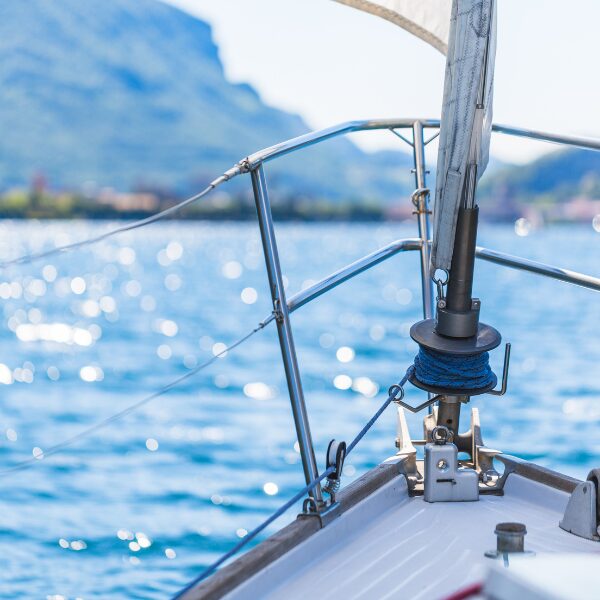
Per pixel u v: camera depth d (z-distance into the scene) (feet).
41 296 127.54
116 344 79.30
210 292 129.59
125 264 199.62
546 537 9.60
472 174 10.39
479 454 11.53
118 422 46.47
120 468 36.65
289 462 37.45
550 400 46.70
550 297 108.47
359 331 83.76
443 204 10.46
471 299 10.66
